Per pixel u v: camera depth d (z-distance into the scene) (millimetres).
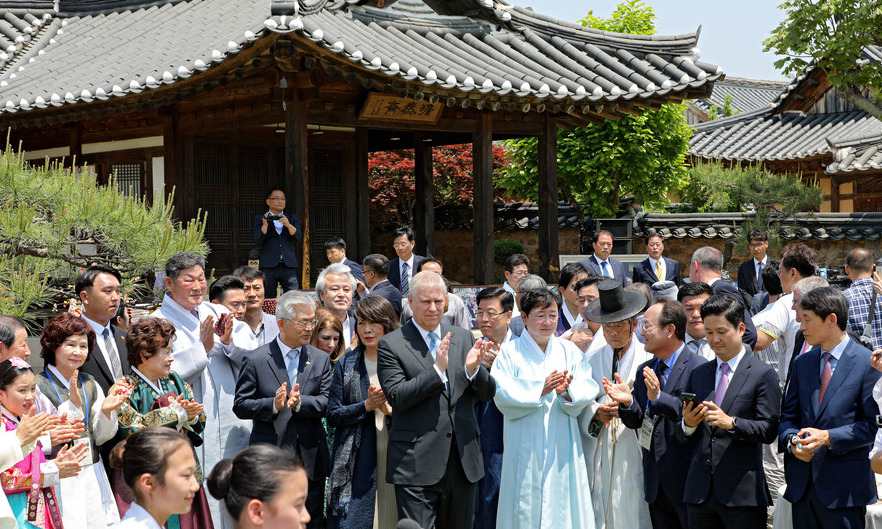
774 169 23656
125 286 7652
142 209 7711
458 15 12570
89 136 12898
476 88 10250
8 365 4781
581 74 11742
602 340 6414
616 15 20859
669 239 17438
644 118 17953
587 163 17875
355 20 11523
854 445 5070
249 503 3176
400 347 5707
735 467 5418
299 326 6043
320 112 10703
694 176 18672
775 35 15539
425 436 5578
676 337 5805
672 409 5512
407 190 19734
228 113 11203
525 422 5902
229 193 12383
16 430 4480
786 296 7223
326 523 6051
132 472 3666
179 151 11891
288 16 9023
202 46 11117
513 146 19234
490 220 11664
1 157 7227
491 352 5625
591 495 6098
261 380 5992
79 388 5328
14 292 6660
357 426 5941
